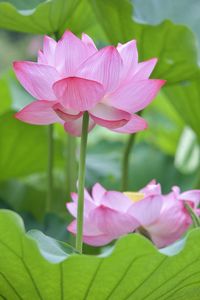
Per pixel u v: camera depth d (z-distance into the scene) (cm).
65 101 158
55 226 210
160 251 150
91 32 241
